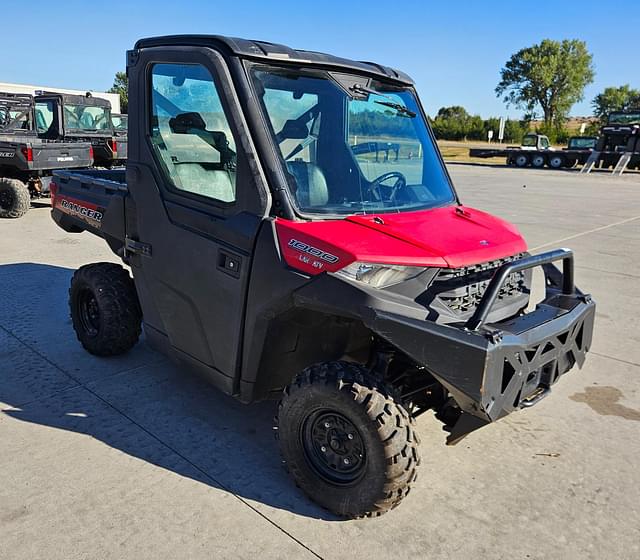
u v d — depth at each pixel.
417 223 2.96
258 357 2.93
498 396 2.46
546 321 2.77
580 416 3.83
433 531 2.68
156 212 3.37
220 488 2.92
